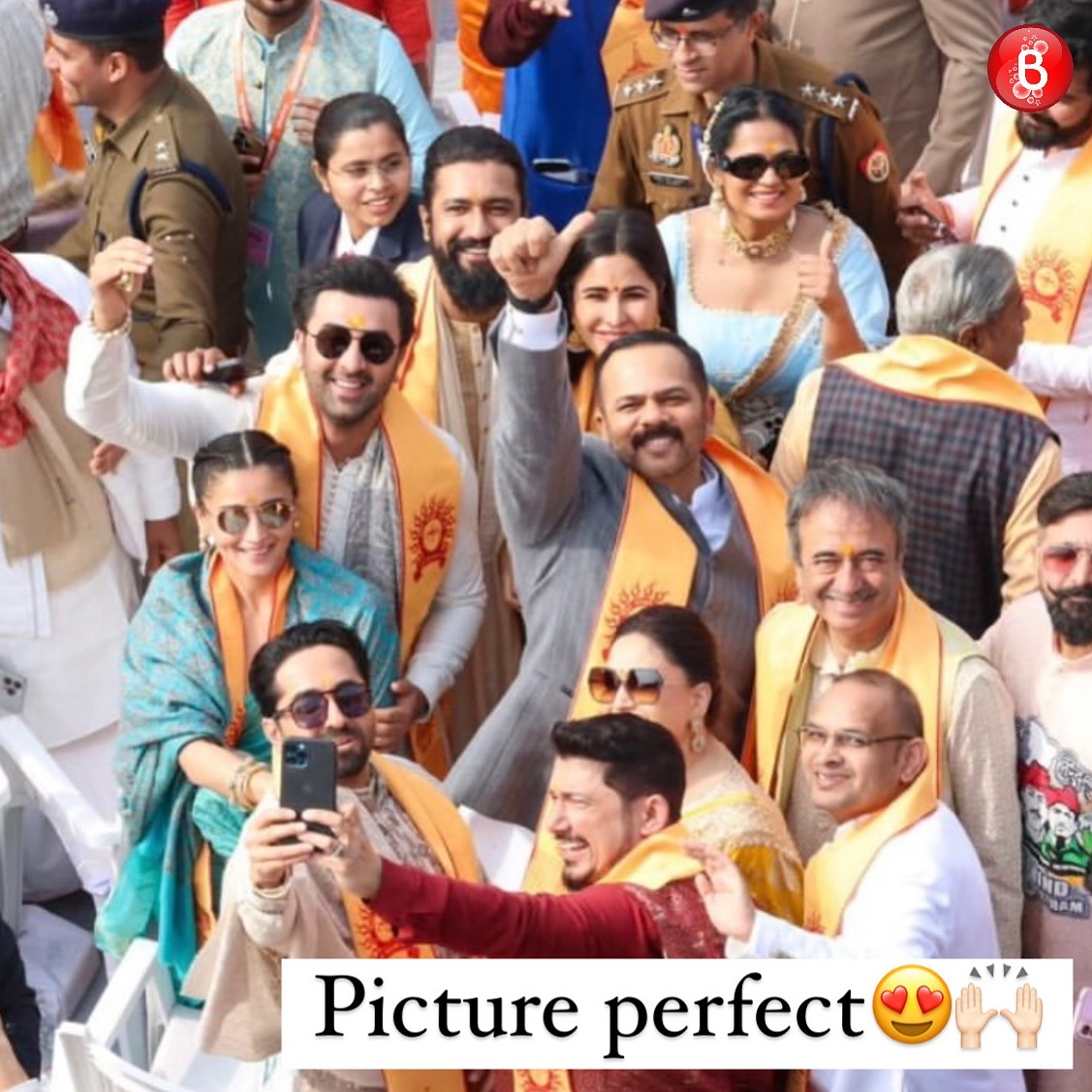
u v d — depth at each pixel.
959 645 9.16
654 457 9.71
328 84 13.59
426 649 10.68
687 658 8.84
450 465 10.49
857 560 9.00
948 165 14.24
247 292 13.85
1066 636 9.00
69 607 10.98
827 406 10.21
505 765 9.92
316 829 7.64
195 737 9.83
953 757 9.03
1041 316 11.85
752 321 11.32
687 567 9.75
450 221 11.02
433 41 18.09
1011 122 12.02
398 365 10.44
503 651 11.35
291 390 10.35
